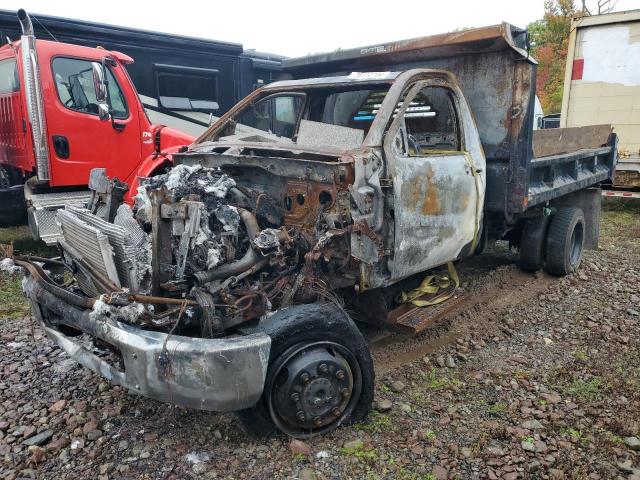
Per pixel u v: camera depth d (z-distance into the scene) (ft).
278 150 12.41
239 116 16.52
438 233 13.28
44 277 11.30
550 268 19.86
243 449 9.87
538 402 11.38
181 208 9.86
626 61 32.19
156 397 9.04
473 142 14.80
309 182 11.82
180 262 9.86
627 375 12.60
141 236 10.52
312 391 9.84
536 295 18.16
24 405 11.35
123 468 9.37
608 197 34.96
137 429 10.52
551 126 46.14
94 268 10.59
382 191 11.73
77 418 10.79
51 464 9.56
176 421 10.75
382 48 16.40
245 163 12.59
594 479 9.07
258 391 9.20
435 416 10.98
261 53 33.76
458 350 13.97
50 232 20.92
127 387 9.25
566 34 100.27
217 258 10.09
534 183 16.90
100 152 21.99
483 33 14.29
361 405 10.57
